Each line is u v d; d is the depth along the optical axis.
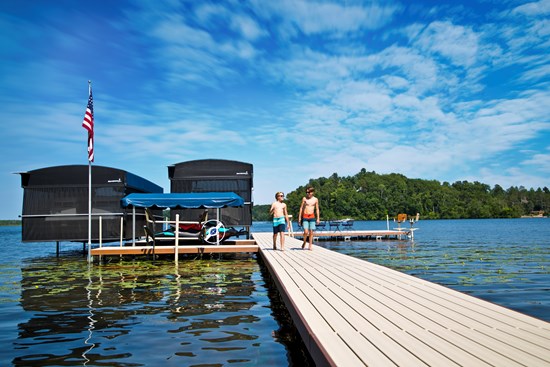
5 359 4.73
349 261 10.35
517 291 9.09
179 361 4.65
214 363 4.58
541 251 20.23
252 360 4.69
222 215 19.95
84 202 17.91
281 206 13.71
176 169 20.20
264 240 19.53
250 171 20.36
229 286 9.80
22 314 6.98
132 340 5.46
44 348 5.14
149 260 16.02
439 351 3.47
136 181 19.69
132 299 8.23
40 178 17.91
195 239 16.67
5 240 45.47
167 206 15.59
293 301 5.57
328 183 159.12
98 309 7.33
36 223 17.73
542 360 3.23
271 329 5.99
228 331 5.89
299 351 4.99
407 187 158.38
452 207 149.50
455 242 28.20
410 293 6.14
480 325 4.32
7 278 11.52
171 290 9.23
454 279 10.88
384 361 3.23
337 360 3.26
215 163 20.33
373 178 164.00
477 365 3.12
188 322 6.38
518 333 4.00
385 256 17.77
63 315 6.88
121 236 16.98
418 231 51.59
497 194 185.75
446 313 4.86
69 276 11.81
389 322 4.46
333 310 5.04
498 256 17.58
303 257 11.38
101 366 4.49
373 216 142.62
